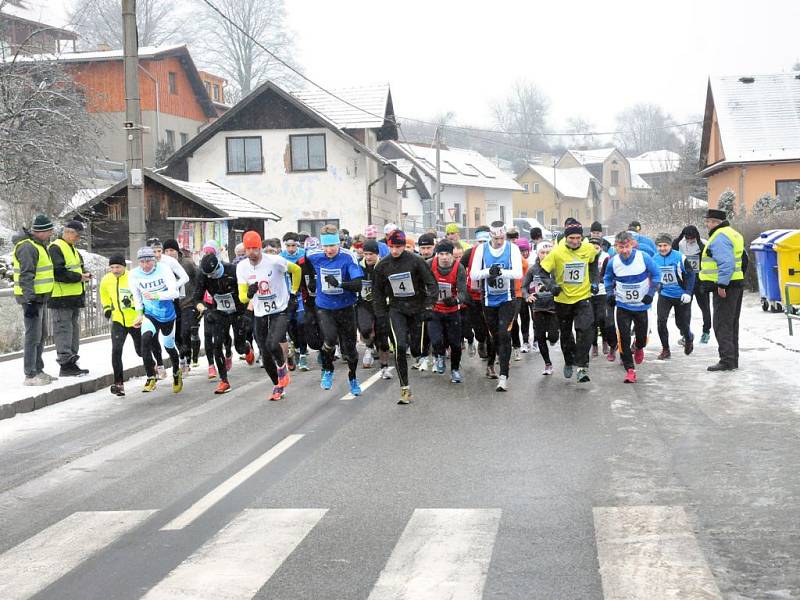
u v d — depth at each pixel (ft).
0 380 45.03
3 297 55.77
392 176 167.94
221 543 20.07
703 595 16.15
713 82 151.94
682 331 49.24
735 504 21.70
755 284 86.58
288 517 21.86
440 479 24.94
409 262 37.27
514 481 24.47
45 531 21.71
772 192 139.23
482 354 50.47
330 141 142.00
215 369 48.37
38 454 30.60
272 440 30.96
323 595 16.76
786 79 150.61
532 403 36.47
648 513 21.15
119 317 43.32
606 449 27.91
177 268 44.96
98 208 92.73
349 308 40.14
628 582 16.84
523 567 17.83
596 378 42.63
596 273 41.91
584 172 360.89
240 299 39.45
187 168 145.07
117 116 169.78
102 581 18.04
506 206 271.90
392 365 50.16
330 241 39.14
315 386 43.21
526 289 40.01
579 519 20.85
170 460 28.63
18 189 91.40
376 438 30.66
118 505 23.68
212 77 223.30
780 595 16.11
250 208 102.68
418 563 18.30
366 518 21.57
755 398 35.78
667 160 283.59
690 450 27.43
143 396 42.78
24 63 95.09
